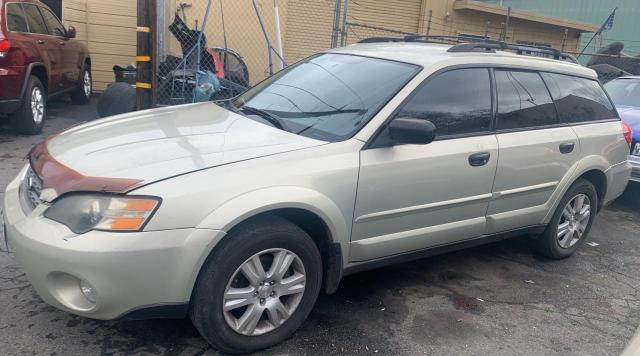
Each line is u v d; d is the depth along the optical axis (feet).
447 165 11.91
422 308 12.41
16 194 10.02
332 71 13.29
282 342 10.49
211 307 9.18
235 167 9.39
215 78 26.66
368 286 13.25
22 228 8.85
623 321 12.79
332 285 11.04
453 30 49.80
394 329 11.39
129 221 8.41
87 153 9.81
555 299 13.62
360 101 11.73
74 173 9.07
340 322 11.44
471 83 12.87
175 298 8.87
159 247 8.50
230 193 9.07
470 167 12.36
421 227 12.04
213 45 40.73
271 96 13.34
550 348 11.32
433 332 11.44
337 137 10.88
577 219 16.11
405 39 16.17
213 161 9.44
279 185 9.55
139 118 12.20
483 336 11.50
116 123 11.78
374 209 10.99
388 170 10.96
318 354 10.24
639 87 27.53
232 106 13.48
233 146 10.15
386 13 46.80
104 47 40.81
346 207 10.52
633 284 15.07
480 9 48.83
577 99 15.64
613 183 16.74
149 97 22.06
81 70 33.83
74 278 8.61
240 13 40.96
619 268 16.19
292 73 14.29
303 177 9.86
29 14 26.11
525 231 14.78
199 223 8.76
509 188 13.48
